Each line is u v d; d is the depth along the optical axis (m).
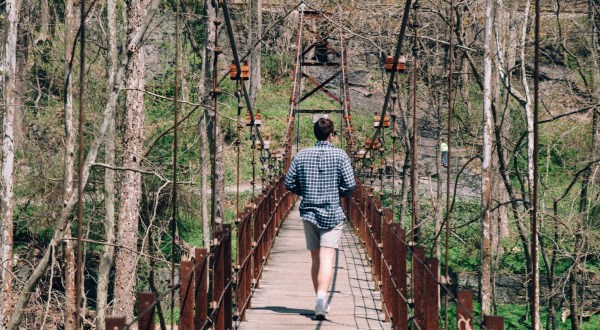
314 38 36.03
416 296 6.10
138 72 16.67
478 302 24.61
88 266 23.66
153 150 24.48
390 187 30.47
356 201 16.66
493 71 19.73
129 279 16.66
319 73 45.69
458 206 28.02
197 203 24.30
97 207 20.97
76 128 19.36
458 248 26.47
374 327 7.81
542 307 23.78
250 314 8.36
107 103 9.68
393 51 22.83
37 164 20.48
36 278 9.94
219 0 7.22
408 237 22.11
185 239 23.92
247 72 9.71
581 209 19.77
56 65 21.25
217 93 7.23
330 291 10.05
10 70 12.25
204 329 5.56
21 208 21.12
